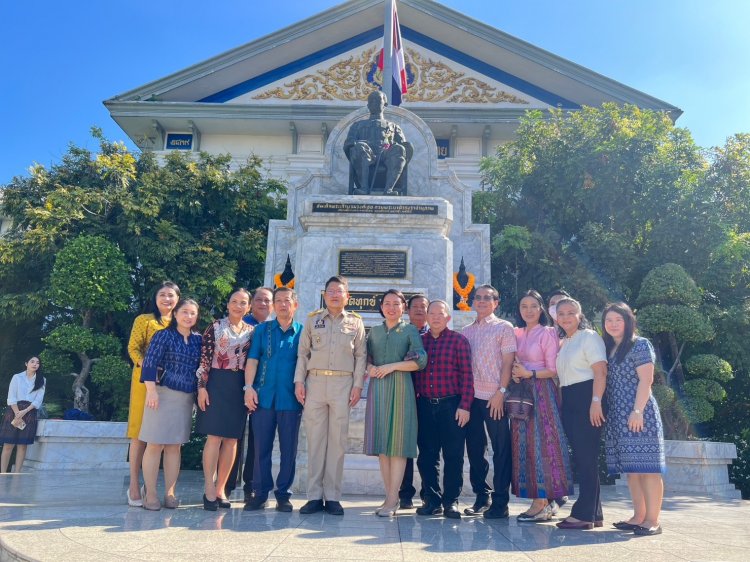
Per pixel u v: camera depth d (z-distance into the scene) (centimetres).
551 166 1513
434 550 395
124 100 2531
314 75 2586
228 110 2464
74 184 1537
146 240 1438
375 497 706
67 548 368
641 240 1484
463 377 575
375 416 559
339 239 862
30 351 1559
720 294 1411
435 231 877
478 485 598
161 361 572
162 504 584
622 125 1473
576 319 559
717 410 1441
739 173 1395
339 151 1125
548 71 2475
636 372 522
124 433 1128
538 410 555
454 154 2530
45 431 1061
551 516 566
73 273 1309
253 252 1574
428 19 2498
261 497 566
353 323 583
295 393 575
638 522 519
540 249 1417
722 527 558
